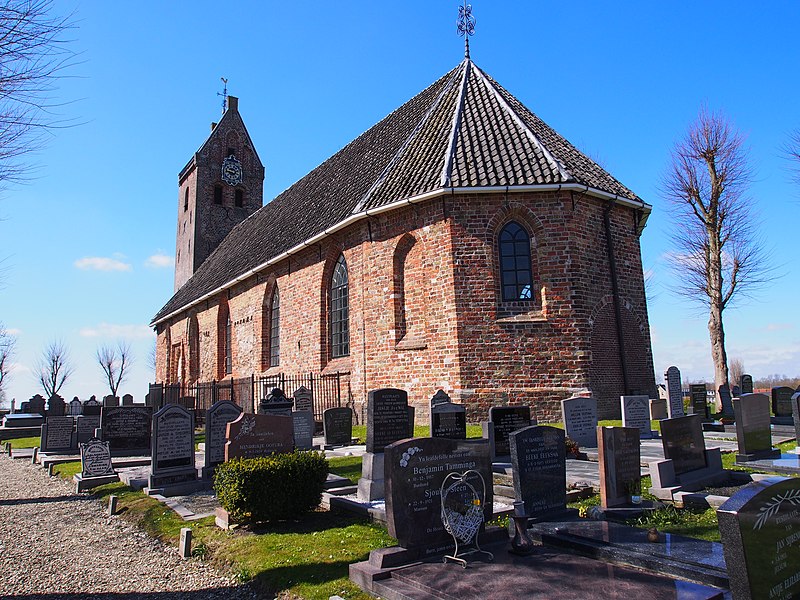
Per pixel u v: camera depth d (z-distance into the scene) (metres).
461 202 15.73
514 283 15.73
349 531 6.79
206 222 39.50
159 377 40.00
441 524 5.57
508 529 6.02
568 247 15.45
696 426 8.60
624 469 7.36
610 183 17.64
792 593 3.98
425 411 15.56
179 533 7.38
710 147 24.28
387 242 17.25
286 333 22.88
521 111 19.47
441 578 4.82
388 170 18.89
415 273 16.69
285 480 7.35
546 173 15.64
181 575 6.00
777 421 16.86
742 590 3.68
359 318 18.30
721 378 23.44
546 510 6.74
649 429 12.98
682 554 4.99
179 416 10.53
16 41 7.15
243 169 41.47
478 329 15.17
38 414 30.00
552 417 14.73
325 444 14.33
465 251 15.49
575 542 5.56
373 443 8.90
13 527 8.33
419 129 19.91
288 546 6.33
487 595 4.39
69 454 16.64
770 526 3.90
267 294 25.02
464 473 5.80
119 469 12.59
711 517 6.68
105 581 5.91
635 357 16.59
